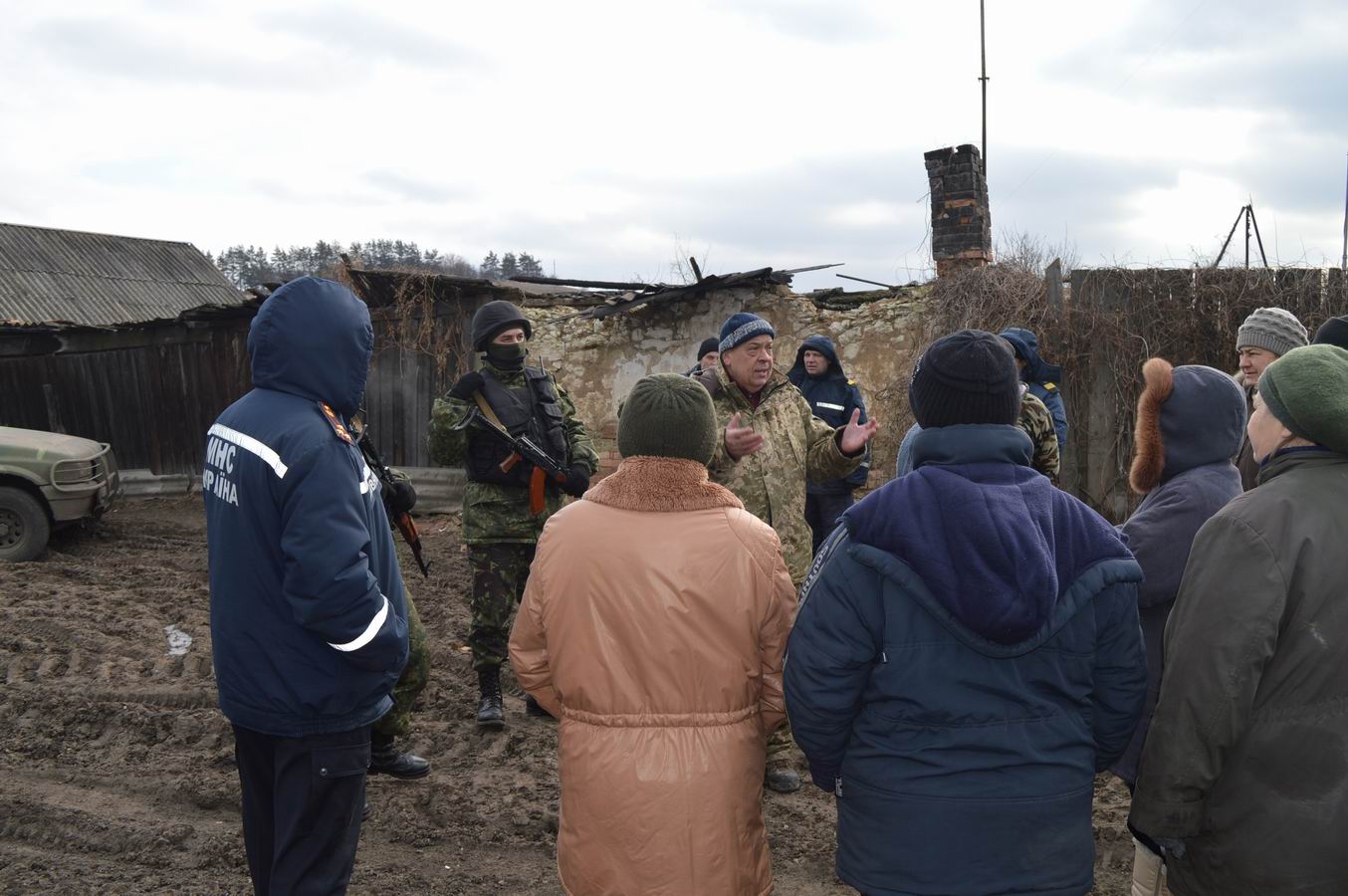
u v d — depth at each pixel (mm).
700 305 9500
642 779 1942
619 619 1978
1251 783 1788
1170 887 2045
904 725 1764
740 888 1982
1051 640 1748
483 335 4344
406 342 10328
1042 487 1791
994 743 1716
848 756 1854
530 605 2102
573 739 2029
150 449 12164
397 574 2471
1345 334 2924
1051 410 4887
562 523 2088
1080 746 1788
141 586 7066
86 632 5688
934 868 1699
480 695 4621
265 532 2168
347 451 2238
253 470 2158
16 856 3232
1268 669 1775
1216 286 7570
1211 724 1748
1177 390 2545
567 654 2018
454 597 6934
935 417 1852
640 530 2016
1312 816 1737
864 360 9031
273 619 2193
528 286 10844
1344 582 1734
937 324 8539
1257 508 1799
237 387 11891
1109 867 3203
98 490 8289
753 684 2053
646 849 1934
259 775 2346
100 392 12156
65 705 4539
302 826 2242
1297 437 1871
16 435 8078
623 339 9711
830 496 5871
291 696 2189
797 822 3547
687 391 2074
